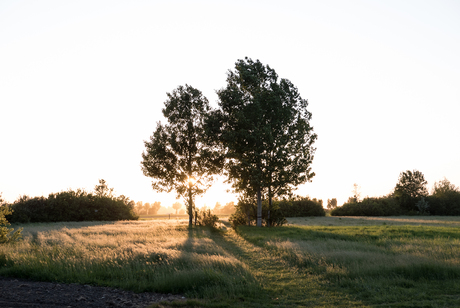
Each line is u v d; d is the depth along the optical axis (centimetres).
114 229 3391
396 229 2911
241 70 4069
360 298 930
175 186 4362
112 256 1302
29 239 2216
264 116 3956
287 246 1844
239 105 4019
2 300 809
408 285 1043
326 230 3120
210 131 4097
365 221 6656
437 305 839
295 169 4022
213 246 1858
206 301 862
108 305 809
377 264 1246
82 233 2927
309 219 8006
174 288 991
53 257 1280
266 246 2020
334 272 1197
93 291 939
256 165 4016
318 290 1020
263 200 4456
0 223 1980
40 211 5862
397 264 1231
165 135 4362
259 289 1001
